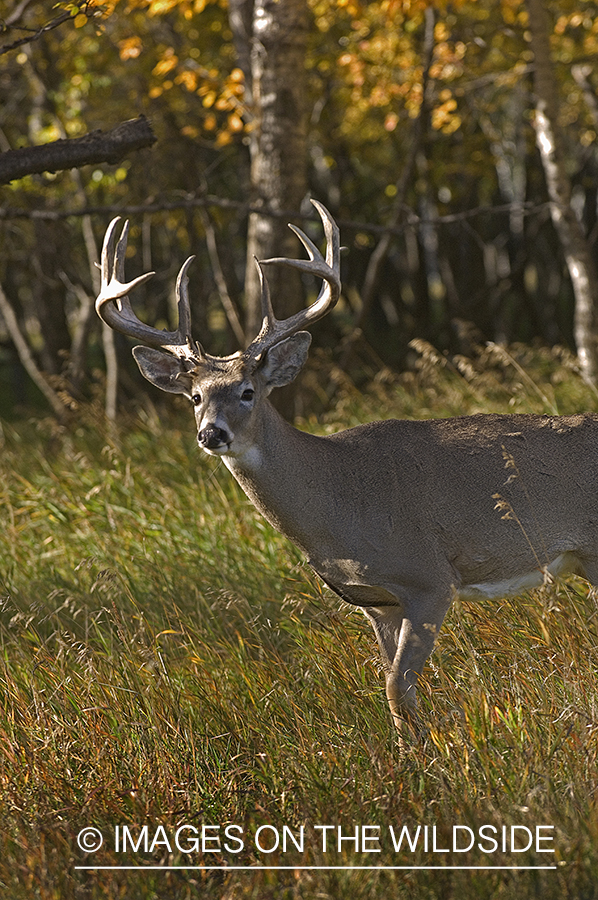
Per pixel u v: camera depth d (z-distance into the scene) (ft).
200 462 56.18
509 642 32.22
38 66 91.97
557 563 33.83
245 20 75.00
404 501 32.22
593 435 33.68
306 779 27.32
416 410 64.13
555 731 27.43
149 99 91.66
